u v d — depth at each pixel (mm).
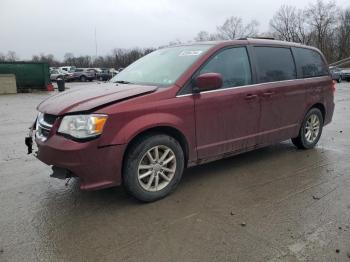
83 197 4203
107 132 3590
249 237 3271
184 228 3447
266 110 5129
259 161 5535
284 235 3303
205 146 4438
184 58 4594
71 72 45781
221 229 3420
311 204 3961
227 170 5109
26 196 4246
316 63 6246
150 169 3982
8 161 5684
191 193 4285
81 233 3377
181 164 4223
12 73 23516
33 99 18281
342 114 10836
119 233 3369
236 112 4695
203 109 4309
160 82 4355
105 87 4441
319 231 3369
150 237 3295
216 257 2977
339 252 3029
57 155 3572
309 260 2926
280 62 5465
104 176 3678
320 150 6207
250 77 4938
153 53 5434
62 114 3635
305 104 5859
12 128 8844
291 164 5383
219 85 4105
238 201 4051
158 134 3984
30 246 3162
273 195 4215
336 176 4855
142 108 3801
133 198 4145
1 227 3494
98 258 2980
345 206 3910
